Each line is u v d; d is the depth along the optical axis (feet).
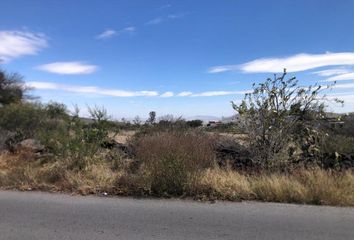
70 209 24.23
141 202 25.93
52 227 20.89
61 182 29.73
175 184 27.61
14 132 51.72
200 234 20.01
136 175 29.45
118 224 21.45
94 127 38.14
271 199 26.50
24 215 22.97
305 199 26.07
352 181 28.14
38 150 42.04
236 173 30.14
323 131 36.04
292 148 34.32
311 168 31.17
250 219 22.48
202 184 27.63
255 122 34.63
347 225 21.52
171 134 39.06
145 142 36.78
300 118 34.73
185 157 29.91
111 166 33.91
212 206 25.07
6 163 36.94
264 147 33.96
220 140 37.52
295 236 19.80
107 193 27.91
